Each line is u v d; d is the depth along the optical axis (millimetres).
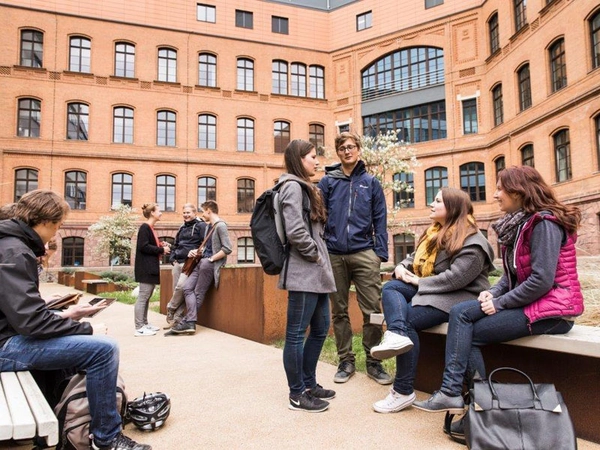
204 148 28797
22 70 25609
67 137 26328
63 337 2256
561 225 2562
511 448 2115
